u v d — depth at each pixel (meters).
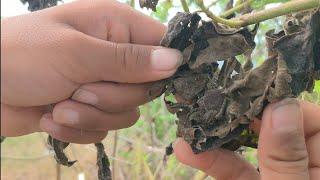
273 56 0.11
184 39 0.11
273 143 0.11
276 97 0.11
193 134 0.11
